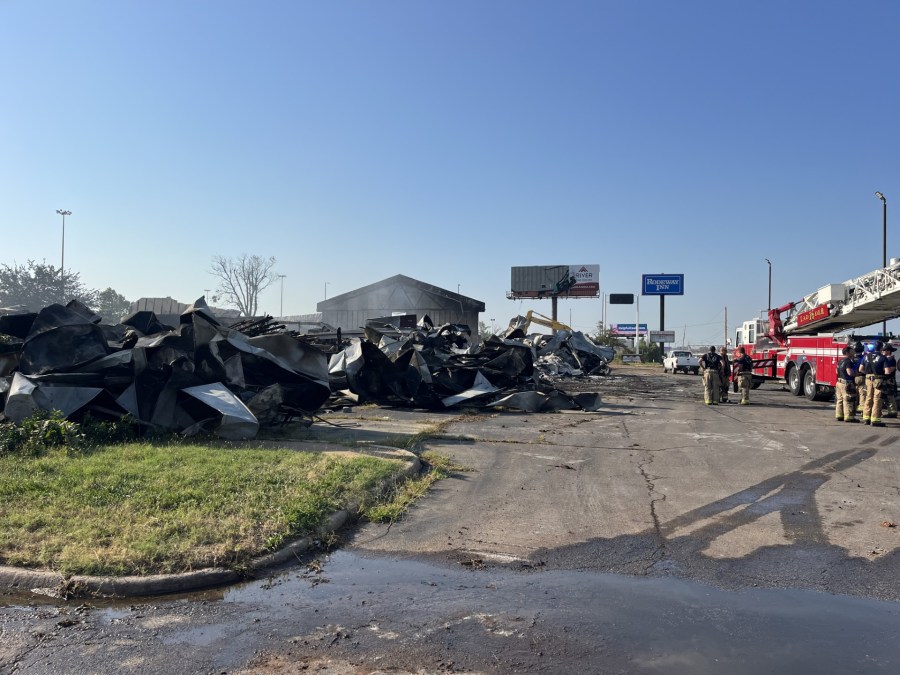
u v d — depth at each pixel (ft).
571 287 254.88
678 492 27.45
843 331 82.89
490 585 17.30
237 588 17.07
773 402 69.82
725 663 13.14
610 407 63.10
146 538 18.79
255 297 257.55
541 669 12.86
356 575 18.02
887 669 12.96
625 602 16.20
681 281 255.91
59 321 42.29
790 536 21.52
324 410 52.90
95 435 32.73
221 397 35.78
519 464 32.91
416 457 32.12
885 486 28.73
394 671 12.82
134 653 13.51
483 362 70.03
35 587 16.57
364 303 208.64
